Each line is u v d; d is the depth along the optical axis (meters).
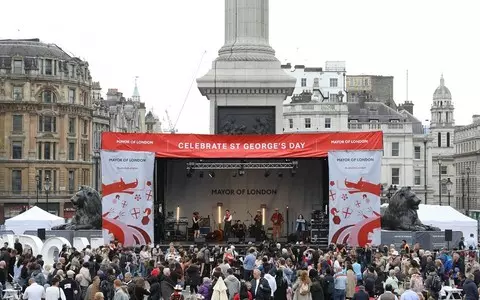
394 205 51.91
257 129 55.47
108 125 132.38
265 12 57.66
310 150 47.31
